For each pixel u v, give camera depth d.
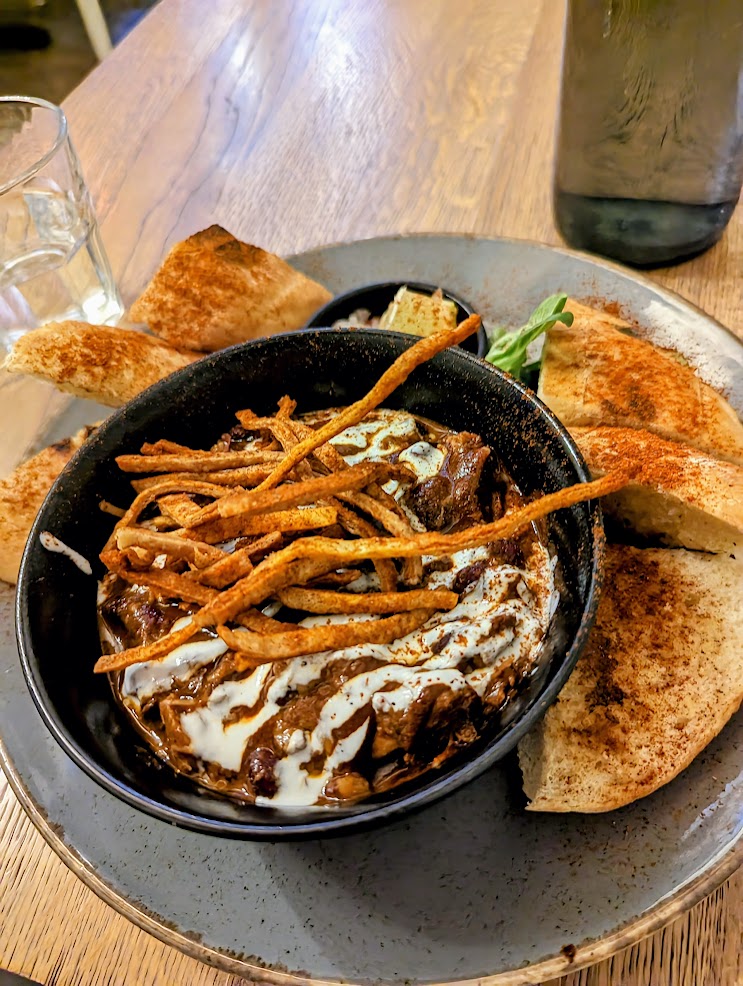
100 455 0.23
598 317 0.30
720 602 0.23
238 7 0.52
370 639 0.19
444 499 0.22
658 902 0.18
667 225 0.33
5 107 0.36
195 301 0.30
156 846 0.21
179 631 0.19
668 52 0.29
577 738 0.21
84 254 0.36
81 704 0.20
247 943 0.19
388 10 0.51
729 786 0.20
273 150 0.43
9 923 0.22
